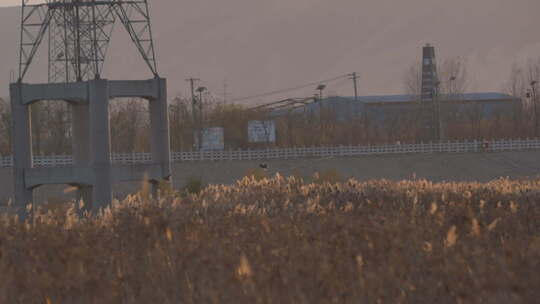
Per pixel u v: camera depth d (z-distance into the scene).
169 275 30.25
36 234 38.16
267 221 41.47
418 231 37.84
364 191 72.44
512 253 31.33
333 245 35.22
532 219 49.34
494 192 70.25
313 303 26.53
